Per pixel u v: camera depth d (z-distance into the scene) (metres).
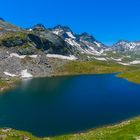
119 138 47.50
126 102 110.88
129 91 145.50
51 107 101.12
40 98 122.56
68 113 91.25
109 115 87.88
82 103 108.88
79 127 74.94
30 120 82.75
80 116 87.06
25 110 96.75
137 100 115.19
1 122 80.88
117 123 78.19
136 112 91.44
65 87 165.62
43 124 78.38
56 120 82.38
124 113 90.38
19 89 157.12
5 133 61.88
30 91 147.38
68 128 74.06
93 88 159.88
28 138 60.66
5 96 129.88
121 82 196.88
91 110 95.44
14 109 98.56
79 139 56.34
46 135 68.56
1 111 95.38
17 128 74.50
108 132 56.00
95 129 72.69
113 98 121.06
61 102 111.81
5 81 190.38
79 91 145.75
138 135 47.09
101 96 127.25
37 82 199.38
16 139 58.25
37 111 94.88
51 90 151.25
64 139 62.50
